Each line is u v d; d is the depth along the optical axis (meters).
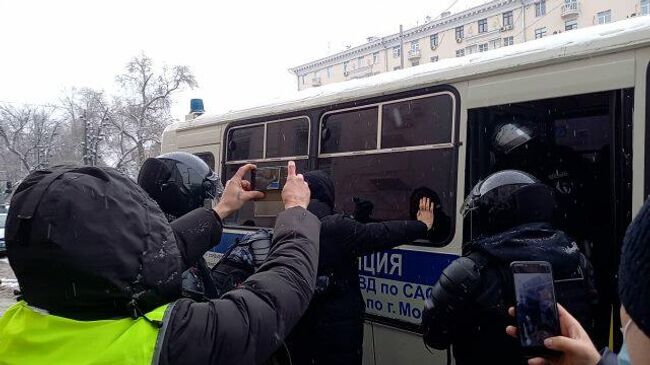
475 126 3.21
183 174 2.54
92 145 28.22
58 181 1.29
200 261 2.38
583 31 2.87
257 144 4.80
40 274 1.25
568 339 1.51
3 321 1.36
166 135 6.15
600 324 2.83
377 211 3.70
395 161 3.60
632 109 2.56
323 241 2.77
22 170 40.41
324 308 2.82
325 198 3.07
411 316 3.39
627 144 2.58
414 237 2.95
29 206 1.26
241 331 1.33
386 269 3.55
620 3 38.41
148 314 1.29
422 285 3.33
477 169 3.21
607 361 1.43
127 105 36.53
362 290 3.71
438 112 3.36
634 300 0.81
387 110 3.67
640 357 0.86
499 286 2.02
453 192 3.22
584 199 3.32
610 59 2.64
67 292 1.24
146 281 1.28
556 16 41.62
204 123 5.50
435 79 3.35
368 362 3.65
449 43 49.34
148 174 2.56
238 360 1.31
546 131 3.35
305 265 1.58
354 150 3.88
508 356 2.02
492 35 45.88
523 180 2.25
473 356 2.15
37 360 1.22
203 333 1.28
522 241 2.04
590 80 2.70
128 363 1.20
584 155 3.33
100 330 1.24
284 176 4.27
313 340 2.86
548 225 2.18
